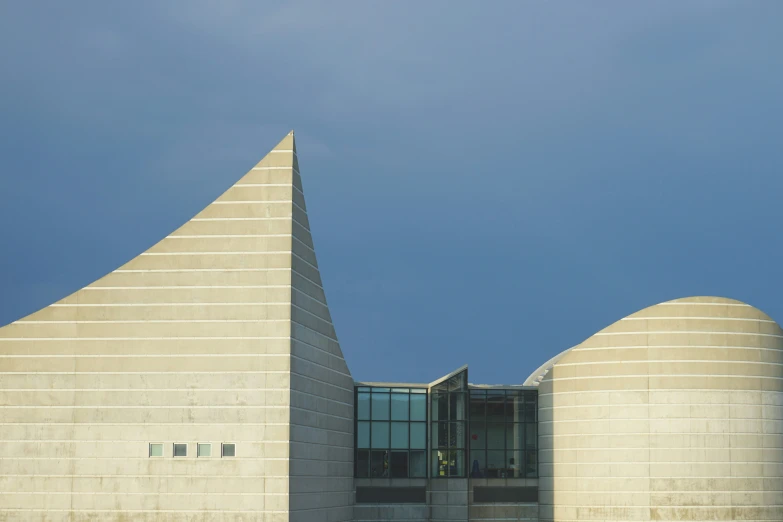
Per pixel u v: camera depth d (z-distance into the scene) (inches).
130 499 2501.2
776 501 2970.0
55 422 2541.8
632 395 2997.0
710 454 2950.3
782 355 3056.1
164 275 2578.7
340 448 2913.4
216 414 2518.5
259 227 2586.1
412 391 3122.5
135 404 2534.5
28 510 2513.5
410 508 3065.9
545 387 3161.9
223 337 2546.8
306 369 2655.0
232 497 2485.2
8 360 2571.4
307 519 2613.2
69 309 2581.2
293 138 2642.7
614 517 2974.9
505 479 3171.8
